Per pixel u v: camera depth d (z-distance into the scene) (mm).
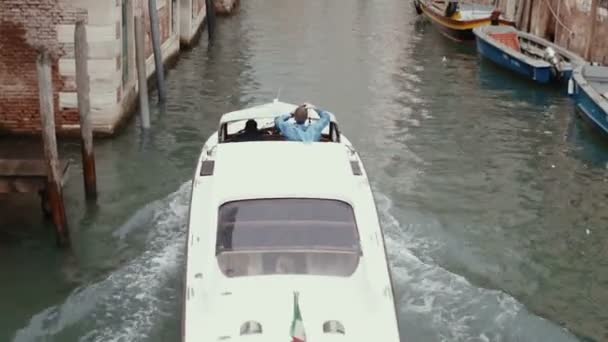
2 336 6375
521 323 6582
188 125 12125
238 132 8508
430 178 10289
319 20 24812
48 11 10266
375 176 10289
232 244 5855
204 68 16781
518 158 11273
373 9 27781
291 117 8227
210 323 5113
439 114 13695
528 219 9039
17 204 8688
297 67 17438
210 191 6484
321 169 6707
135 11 12242
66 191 9180
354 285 5523
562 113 13844
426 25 24406
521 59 16141
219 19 24125
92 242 7949
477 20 20547
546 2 19281
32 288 7086
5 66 10375
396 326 5129
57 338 6273
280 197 6238
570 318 6961
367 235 6043
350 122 13031
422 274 7305
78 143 10656
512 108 14172
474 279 7488
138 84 11586
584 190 10070
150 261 7535
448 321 6559
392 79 16562
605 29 15742
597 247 8391
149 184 9523
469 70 17531
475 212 9180
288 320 5105
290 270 5664
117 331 6355
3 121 10516
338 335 4988
